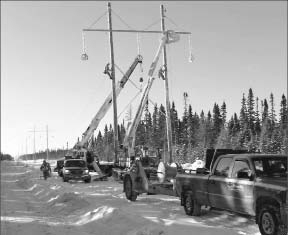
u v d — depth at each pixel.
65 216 15.95
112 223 12.41
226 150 12.98
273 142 58.66
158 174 17.55
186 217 12.98
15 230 12.83
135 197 18.16
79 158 38.78
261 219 9.75
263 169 10.59
